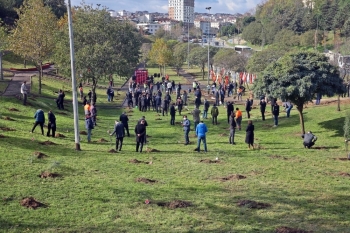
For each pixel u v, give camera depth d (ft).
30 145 83.56
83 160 76.74
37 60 178.29
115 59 166.81
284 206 55.57
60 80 230.27
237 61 323.98
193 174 71.31
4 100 134.21
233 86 223.30
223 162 81.30
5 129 96.12
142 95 170.40
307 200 58.29
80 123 127.13
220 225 48.39
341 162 83.25
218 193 60.64
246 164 79.92
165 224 48.42
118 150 90.38
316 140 104.37
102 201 55.16
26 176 62.95
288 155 90.02
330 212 53.57
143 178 66.23
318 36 444.14
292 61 112.68
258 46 539.29
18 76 219.00
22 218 47.96
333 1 497.05
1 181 59.72
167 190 61.05
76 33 168.86
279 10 576.20
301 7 557.74
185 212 52.31
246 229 47.32
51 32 183.83
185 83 311.88
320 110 140.26
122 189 60.39
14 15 376.07
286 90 109.50
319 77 110.52
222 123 137.39
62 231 45.39
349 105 143.54
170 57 366.22
